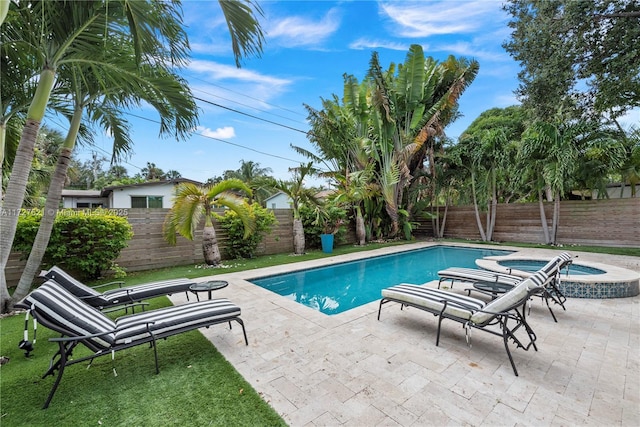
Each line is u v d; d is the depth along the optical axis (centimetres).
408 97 1219
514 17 838
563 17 715
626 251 894
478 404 217
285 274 714
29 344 235
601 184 975
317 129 1291
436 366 270
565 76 748
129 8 319
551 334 338
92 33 389
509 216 1216
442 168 1320
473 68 1239
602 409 210
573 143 899
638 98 822
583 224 1031
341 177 1272
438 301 329
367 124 1251
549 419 200
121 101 503
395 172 1214
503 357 287
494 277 467
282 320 388
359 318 395
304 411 210
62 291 267
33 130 402
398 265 888
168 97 484
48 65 399
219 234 864
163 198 1586
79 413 211
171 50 386
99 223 593
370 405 216
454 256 1021
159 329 270
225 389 237
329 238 1042
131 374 261
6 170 533
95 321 260
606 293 469
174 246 772
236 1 306
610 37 686
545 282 372
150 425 199
